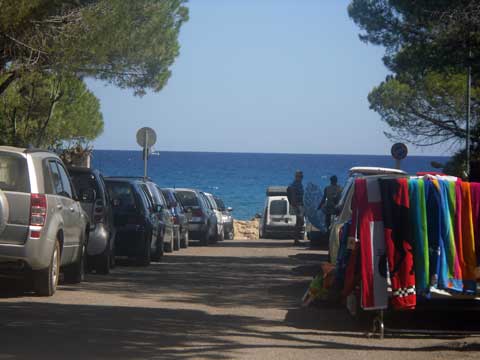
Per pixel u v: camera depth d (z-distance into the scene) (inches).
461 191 428.8
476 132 1136.2
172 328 447.2
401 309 430.9
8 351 370.6
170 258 1002.7
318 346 406.0
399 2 893.8
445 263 425.1
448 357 382.6
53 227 550.9
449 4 836.0
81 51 872.9
